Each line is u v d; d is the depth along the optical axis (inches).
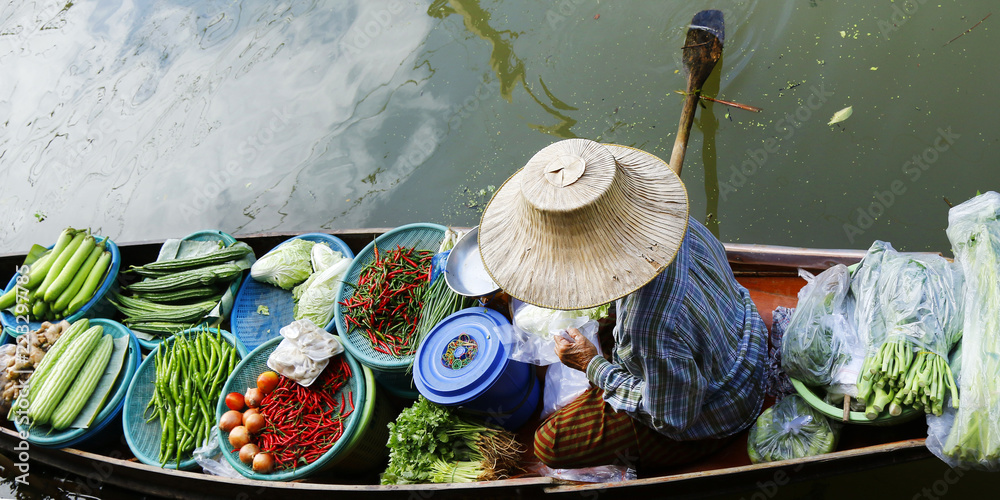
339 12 251.0
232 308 159.0
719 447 105.7
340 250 160.1
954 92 165.6
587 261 72.1
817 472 96.0
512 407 120.0
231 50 255.0
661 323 75.9
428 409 115.0
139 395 142.7
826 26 189.9
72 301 159.0
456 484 107.8
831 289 102.8
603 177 70.4
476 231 128.0
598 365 97.0
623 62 209.0
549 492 104.5
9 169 255.9
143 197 232.5
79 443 140.3
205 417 134.8
